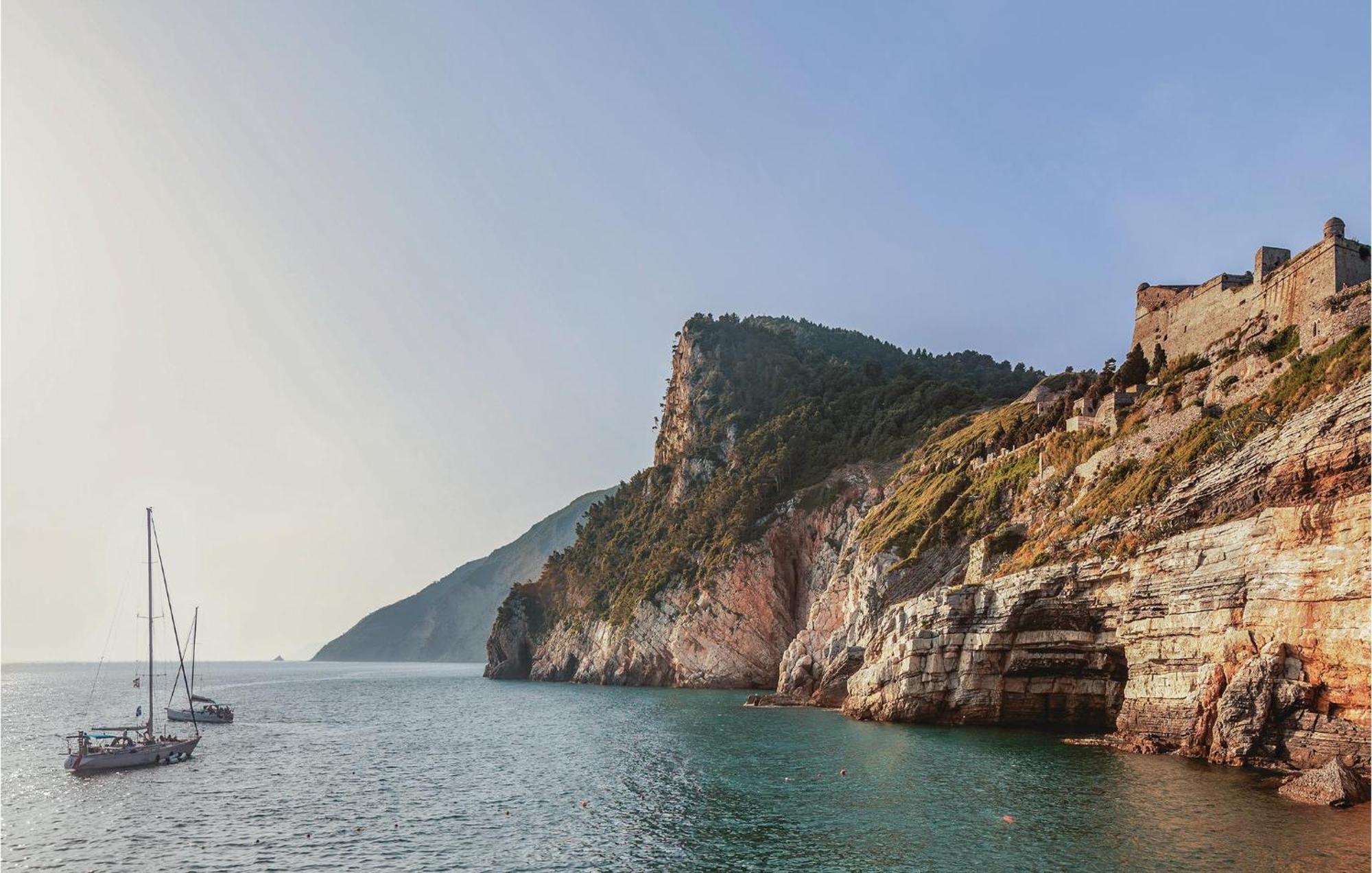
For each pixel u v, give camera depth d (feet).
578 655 631.97
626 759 213.66
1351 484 149.28
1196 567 177.68
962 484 364.38
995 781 164.86
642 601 558.15
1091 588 212.02
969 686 238.48
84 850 137.39
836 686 335.47
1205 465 203.41
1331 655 148.36
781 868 118.83
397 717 353.31
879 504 444.55
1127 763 173.06
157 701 497.87
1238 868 108.58
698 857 124.77
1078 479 276.41
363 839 140.05
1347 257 214.69
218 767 214.48
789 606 504.02
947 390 610.24
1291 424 166.40
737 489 577.84
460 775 197.47
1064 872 112.16
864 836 132.16
